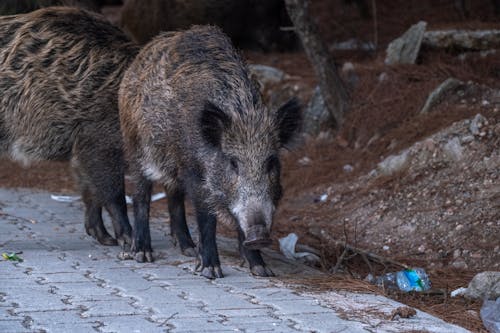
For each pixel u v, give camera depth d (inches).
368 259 384.8
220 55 336.8
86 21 388.2
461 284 342.0
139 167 358.0
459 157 439.5
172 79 338.6
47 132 378.3
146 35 603.8
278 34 637.9
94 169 381.4
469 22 590.2
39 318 257.9
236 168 310.0
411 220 412.5
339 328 257.8
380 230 415.8
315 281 324.2
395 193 437.7
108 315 264.4
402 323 265.9
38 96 374.3
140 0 602.9
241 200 306.0
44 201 487.5
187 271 337.4
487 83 495.2
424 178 438.3
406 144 471.5
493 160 426.9
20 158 386.0
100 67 379.2
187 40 346.9
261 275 330.6
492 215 391.5
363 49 609.0
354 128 511.2
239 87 325.7
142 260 351.6
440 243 388.8
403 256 387.9
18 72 372.2
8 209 461.4
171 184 352.5
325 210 452.4
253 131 312.3
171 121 335.0
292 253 380.8
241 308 279.0
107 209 385.7
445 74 516.1
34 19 379.9
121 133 371.9
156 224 439.2
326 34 646.5
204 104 315.0
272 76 564.4
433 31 547.8
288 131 324.2
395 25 640.4
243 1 611.2
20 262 338.6
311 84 554.3
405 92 511.2
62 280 310.5
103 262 348.5
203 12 601.0
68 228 419.8
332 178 481.7
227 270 340.5
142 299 286.4
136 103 353.1
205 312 272.4
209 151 317.7
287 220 448.8
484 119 451.8
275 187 317.7
